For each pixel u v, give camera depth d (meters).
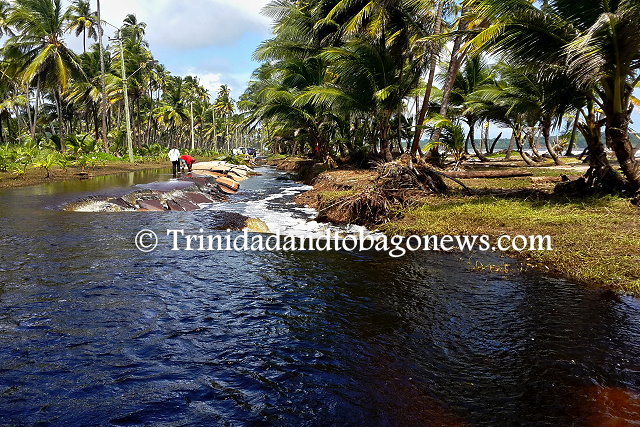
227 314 4.54
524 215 8.55
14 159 21.02
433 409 2.88
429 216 9.24
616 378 3.21
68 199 11.95
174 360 3.53
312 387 3.15
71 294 4.97
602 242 6.54
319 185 17.73
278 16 22.28
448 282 5.61
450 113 25.53
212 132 88.94
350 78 17.70
